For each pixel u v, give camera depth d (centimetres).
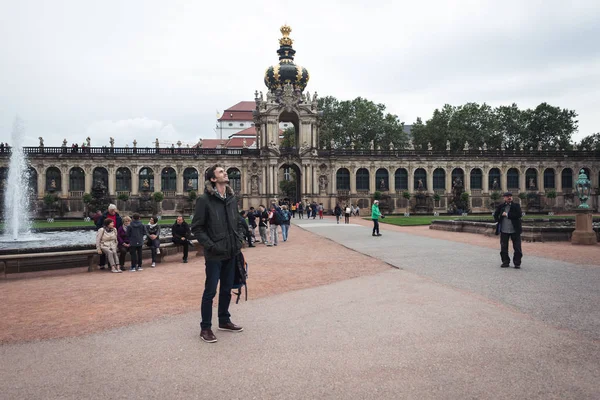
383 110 12125
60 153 8150
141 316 1195
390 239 3278
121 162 8431
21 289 1642
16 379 766
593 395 673
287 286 1580
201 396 687
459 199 8944
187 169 8781
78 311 1270
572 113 11862
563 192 9644
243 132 15225
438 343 907
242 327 1045
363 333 983
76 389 721
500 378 736
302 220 6825
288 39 9725
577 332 966
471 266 1916
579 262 1992
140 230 2139
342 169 9300
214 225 964
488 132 11100
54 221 7356
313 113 9269
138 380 751
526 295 1331
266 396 684
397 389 701
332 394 687
